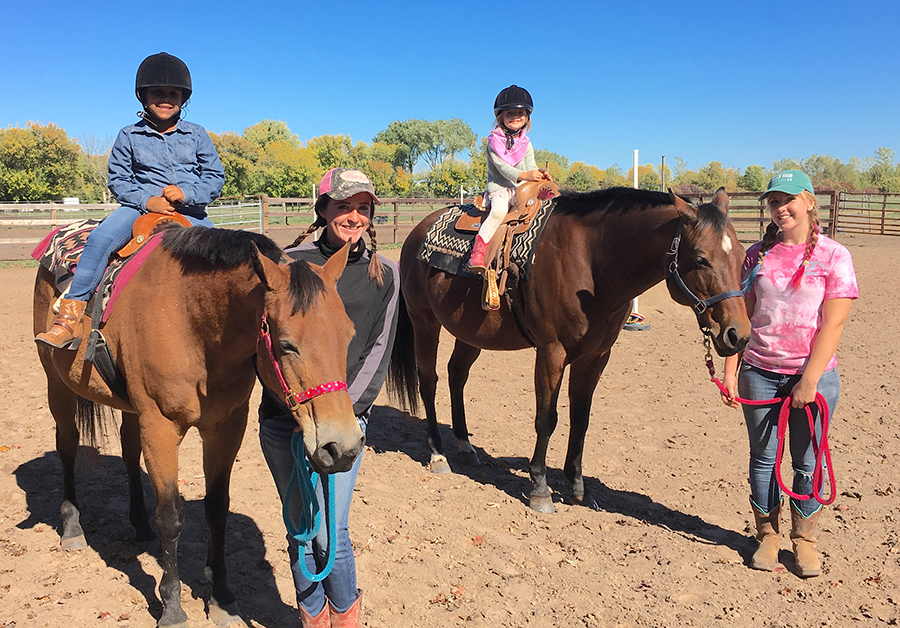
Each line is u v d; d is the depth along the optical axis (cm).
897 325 920
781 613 302
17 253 1764
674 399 625
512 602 311
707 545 368
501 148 444
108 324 285
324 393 204
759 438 344
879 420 550
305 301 206
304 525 235
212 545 292
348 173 250
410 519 397
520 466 493
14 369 696
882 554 349
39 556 343
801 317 327
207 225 364
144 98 347
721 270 335
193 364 264
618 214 387
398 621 296
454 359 512
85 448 472
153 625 289
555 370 411
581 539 376
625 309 413
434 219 510
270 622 295
